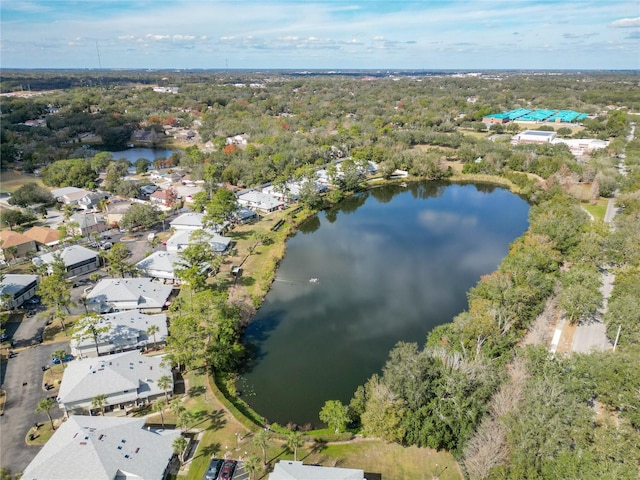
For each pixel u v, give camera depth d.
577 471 48.66
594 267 110.56
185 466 59.41
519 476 51.12
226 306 88.19
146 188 177.75
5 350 81.69
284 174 198.88
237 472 58.81
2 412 67.44
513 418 56.78
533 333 86.19
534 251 106.44
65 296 93.94
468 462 56.12
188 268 107.50
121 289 96.44
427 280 118.62
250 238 138.88
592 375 64.94
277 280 116.81
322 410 68.25
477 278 120.06
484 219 167.62
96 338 79.12
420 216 171.75
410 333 94.50
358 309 103.50
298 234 152.12
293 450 62.38
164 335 84.00
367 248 139.75
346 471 56.06
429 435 61.97
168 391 71.31
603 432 54.66
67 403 65.69
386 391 65.19
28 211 146.12
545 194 171.88
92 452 55.66
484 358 71.31
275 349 88.25
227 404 70.69
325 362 84.75
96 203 163.00
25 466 58.59
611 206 162.38
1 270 112.69
